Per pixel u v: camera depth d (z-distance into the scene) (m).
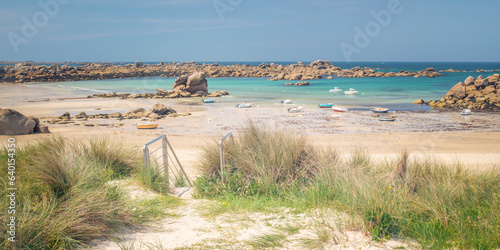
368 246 3.62
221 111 33.69
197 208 5.03
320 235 3.84
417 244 3.67
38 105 39.84
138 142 17.33
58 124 25.80
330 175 5.98
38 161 5.15
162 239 3.84
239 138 7.18
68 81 99.94
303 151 6.93
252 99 46.62
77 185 4.51
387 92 55.19
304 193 5.52
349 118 28.11
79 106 39.19
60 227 3.58
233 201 5.31
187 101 45.28
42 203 3.99
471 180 6.33
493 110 33.00
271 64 163.25
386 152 14.66
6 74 97.81
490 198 5.09
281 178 6.24
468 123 25.09
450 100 38.00
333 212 4.67
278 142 6.79
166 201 5.25
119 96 51.38
